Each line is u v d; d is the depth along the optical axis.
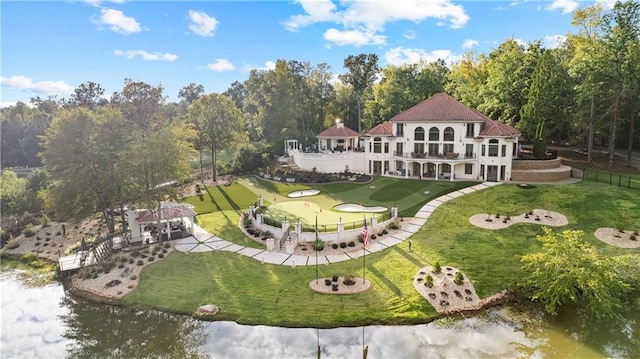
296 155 66.44
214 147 63.97
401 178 52.34
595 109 50.62
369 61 81.38
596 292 20.05
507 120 58.94
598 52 45.50
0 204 45.03
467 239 31.05
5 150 87.69
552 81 50.66
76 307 24.83
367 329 20.67
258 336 20.42
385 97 75.25
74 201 34.38
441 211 37.50
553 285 21.14
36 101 108.31
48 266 32.69
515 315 21.59
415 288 24.16
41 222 43.56
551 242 24.30
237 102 142.50
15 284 29.34
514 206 37.34
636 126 57.06
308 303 23.19
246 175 65.88
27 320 23.58
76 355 19.80
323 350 19.00
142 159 34.22
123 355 19.53
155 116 60.31
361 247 31.02
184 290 25.62
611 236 29.97
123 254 32.00
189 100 124.50
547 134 55.47
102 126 36.34
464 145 49.72
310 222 36.00
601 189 39.03
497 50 73.69
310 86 89.62
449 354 18.41
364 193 46.59
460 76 78.75
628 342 19.14
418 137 52.59
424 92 73.31
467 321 21.14
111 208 37.34
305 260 29.25
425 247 30.12
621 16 43.28
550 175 44.31
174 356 19.08
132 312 23.59
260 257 30.22
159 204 35.00
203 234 36.41
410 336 19.95
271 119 80.44
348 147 71.12
